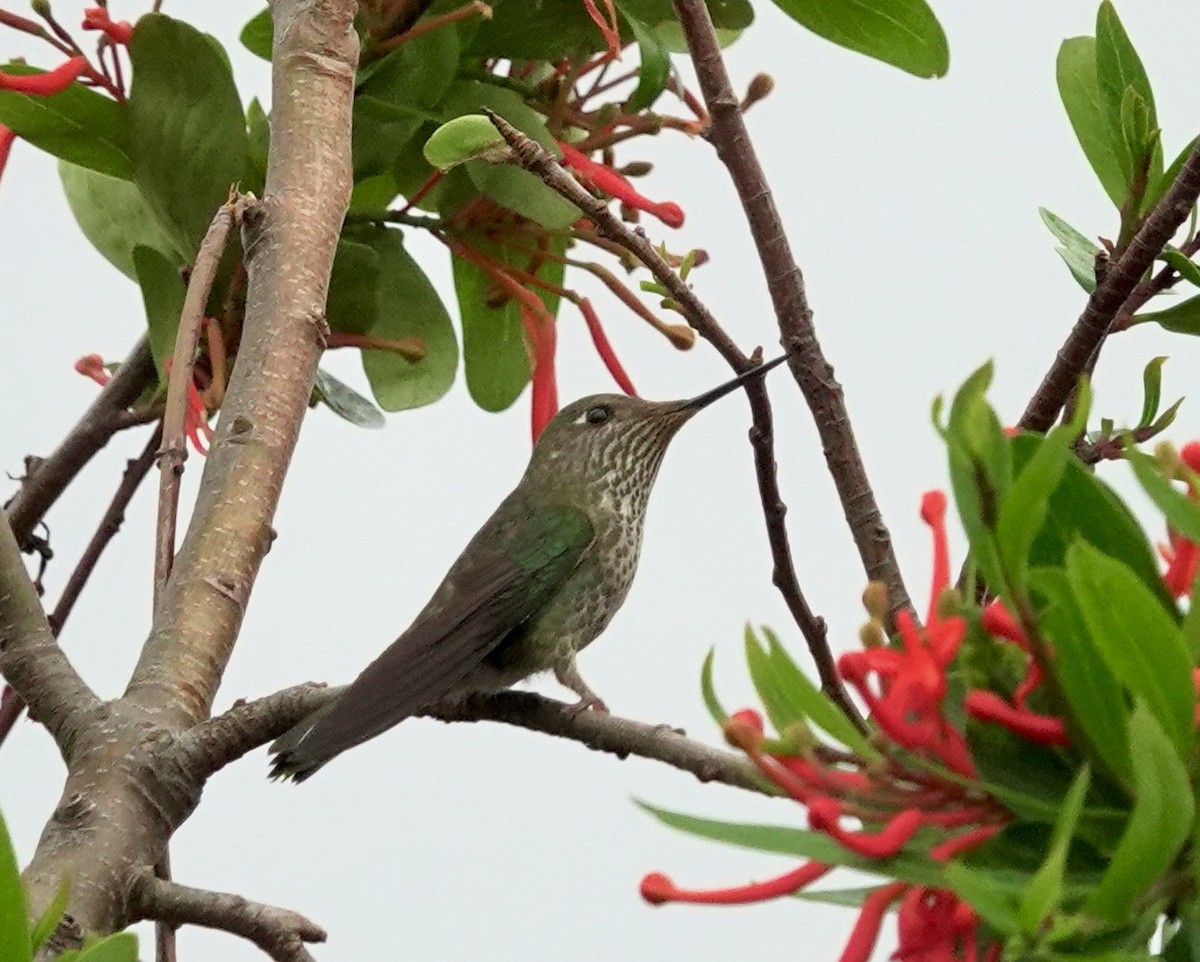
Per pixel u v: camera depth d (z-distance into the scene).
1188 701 3.28
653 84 7.24
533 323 7.79
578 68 7.66
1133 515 3.74
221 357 7.31
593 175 7.29
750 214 6.55
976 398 3.46
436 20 7.24
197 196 7.34
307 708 6.09
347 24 6.61
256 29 8.27
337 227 6.37
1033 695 3.70
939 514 3.90
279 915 5.47
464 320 8.46
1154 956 3.19
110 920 5.29
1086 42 7.11
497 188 7.26
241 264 7.29
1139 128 6.59
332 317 7.83
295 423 6.11
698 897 3.57
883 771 3.60
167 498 6.02
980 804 3.58
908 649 3.58
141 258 7.39
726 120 6.58
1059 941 3.19
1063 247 6.89
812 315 6.48
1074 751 3.64
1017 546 3.44
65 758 5.61
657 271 6.21
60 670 5.71
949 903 3.51
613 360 7.78
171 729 5.61
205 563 5.88
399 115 7.42
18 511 7.93
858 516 6.34
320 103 6.46
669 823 3.42
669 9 7.96
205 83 7.27
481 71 7.70
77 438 7.94
